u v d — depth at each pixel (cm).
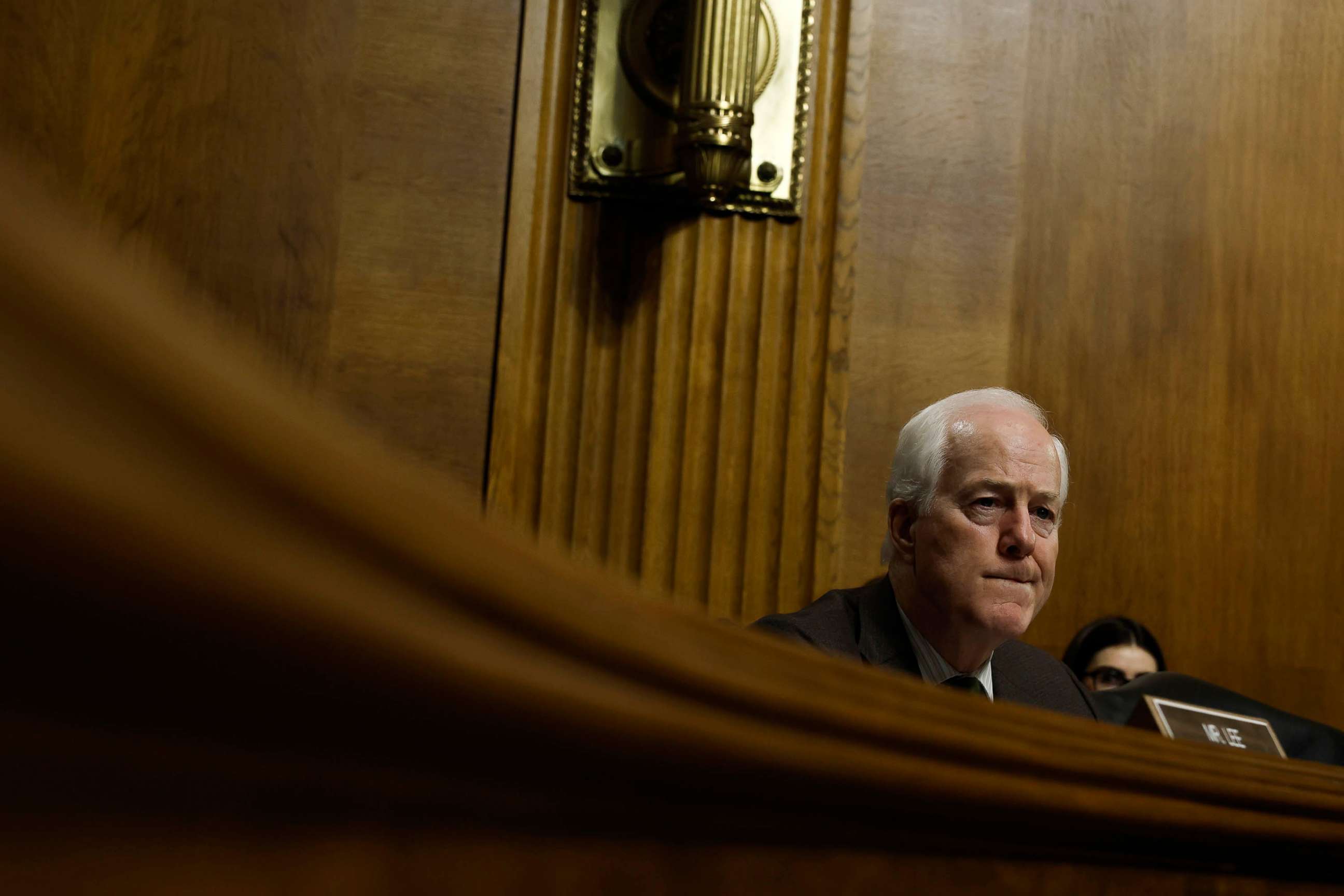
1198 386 472
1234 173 481
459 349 414
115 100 399
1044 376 457
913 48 454
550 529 409
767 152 428
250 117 409
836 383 426
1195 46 481
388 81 419
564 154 422
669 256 423
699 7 398
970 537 218
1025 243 458
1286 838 29
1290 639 470
